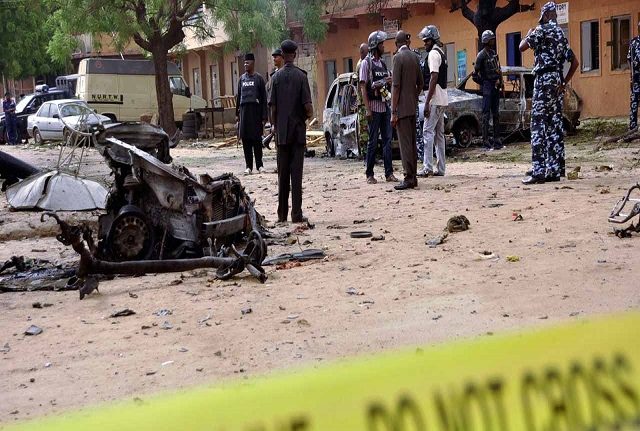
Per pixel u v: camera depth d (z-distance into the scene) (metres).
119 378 4.44
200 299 6.27
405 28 32.53
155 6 31.83
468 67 29.38
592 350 1.82
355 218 10.02
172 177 7.66
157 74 33.78
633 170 13.16
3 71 53.16
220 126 36.22
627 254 6.70
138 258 7.73
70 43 34.31
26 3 40.38
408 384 1.67
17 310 6.29
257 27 33.09
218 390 2.00
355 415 1.59
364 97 13.50
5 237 10.45
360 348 4.68
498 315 5.21
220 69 46.97
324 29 34.41
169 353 4.88
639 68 17.84
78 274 6.60
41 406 4.04
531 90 20.31
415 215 9.76
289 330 5.24
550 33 11.45
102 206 12.20
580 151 17.09
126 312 5.95
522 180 12.37
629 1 23.72
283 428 1.61
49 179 12.32
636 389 1.65
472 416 1.57
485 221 8.82
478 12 23.25
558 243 7.32
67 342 5.29
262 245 6.86
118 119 36.03
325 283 6.54
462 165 16.19
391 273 6.73
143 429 1.78
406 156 12.32
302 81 9.87
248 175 16.58
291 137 9.88
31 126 33.53
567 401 1.60
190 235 7.75
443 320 5.20
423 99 16.45
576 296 5.53
